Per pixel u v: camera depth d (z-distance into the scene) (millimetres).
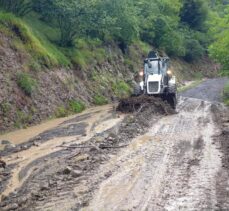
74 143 15117
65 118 22656
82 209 8320
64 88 25766
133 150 13594
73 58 30000
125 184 9883
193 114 22906
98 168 11391
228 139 14977
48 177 10789
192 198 8719
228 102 28688
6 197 9328
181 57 65062
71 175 10750
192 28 72125
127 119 19953
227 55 29703
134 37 40594
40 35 28531
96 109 26516
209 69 70688
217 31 31891
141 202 8617
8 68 21266
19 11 27047
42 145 15062
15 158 13172
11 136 17406
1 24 23125
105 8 34062
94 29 30375
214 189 9250
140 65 44812
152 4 54500
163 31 56656
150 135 16359
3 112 18953
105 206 8445
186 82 55594
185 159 12156
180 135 16219
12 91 20344
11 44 22828
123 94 34188
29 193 9508
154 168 11234
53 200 8961
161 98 25062
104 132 17062
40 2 27578
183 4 69438
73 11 28125
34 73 23281
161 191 9273
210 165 11367
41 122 21078
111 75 35469
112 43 40219
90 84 30312
